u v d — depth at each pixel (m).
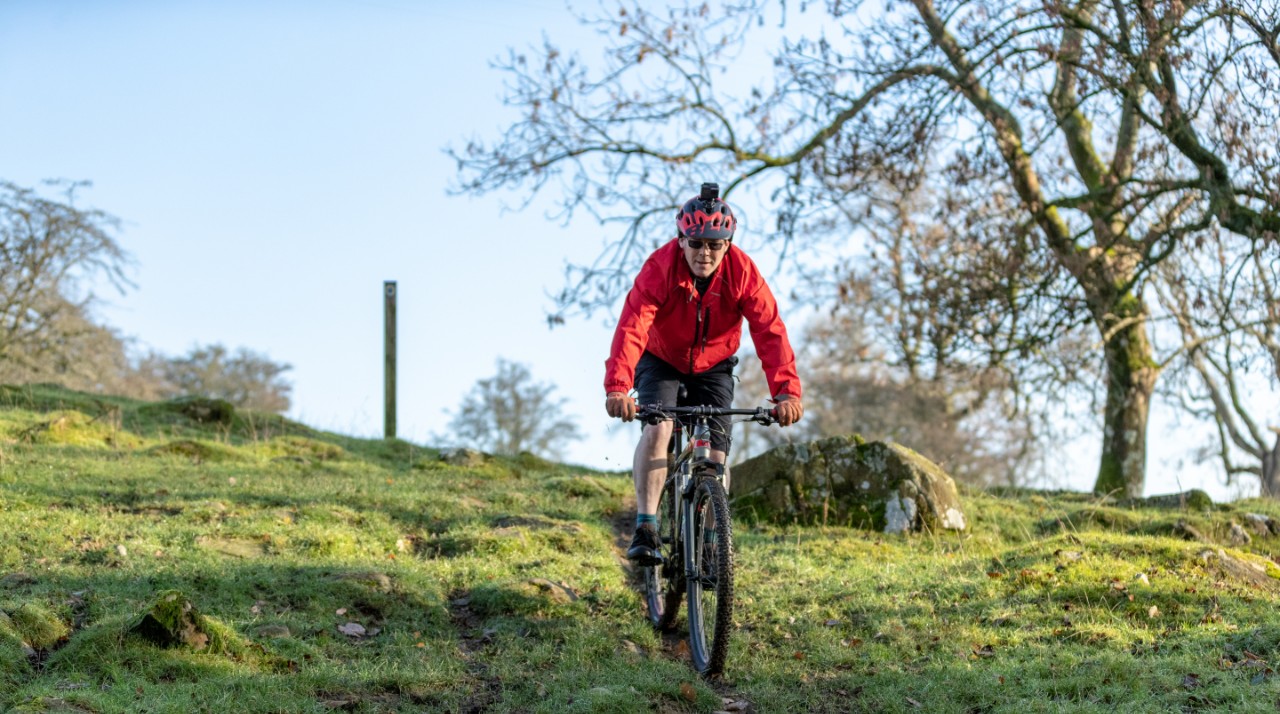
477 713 4.23
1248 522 7.96
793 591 5.86
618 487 8.95
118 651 4.18
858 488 7.91
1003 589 5.71
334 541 6.15
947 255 13.72
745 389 38.44
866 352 25.86
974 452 32.94
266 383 45.97
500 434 41.97
